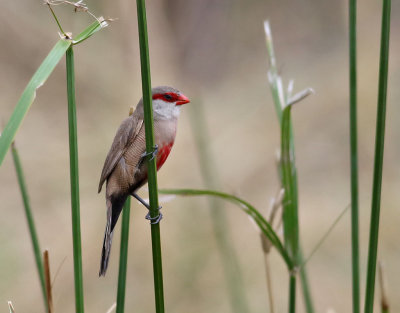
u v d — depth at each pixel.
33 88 3.63
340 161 14.60
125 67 14.62
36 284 11.48
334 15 18.70
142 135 5.51
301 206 13.63
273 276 11.86
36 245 5.15
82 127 14.05
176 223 12.02
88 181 13.09
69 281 11.58
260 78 17.86
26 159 13.80
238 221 12.91
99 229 12.10
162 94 5.77
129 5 14.70
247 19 19.41
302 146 15.06
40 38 15.41
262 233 5.48
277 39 19.14
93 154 13.41
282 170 5.11
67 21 15.38
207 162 9.91
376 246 4.41
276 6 19.42
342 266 12.10
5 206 12.95
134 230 11.74
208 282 11.36
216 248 11.66
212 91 17.94
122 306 4.73
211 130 15.37
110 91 14.52
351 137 4.97
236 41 19.16
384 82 4.28
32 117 14.77
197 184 12.80
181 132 13.71
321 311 11.36
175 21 18.78
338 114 15.30
